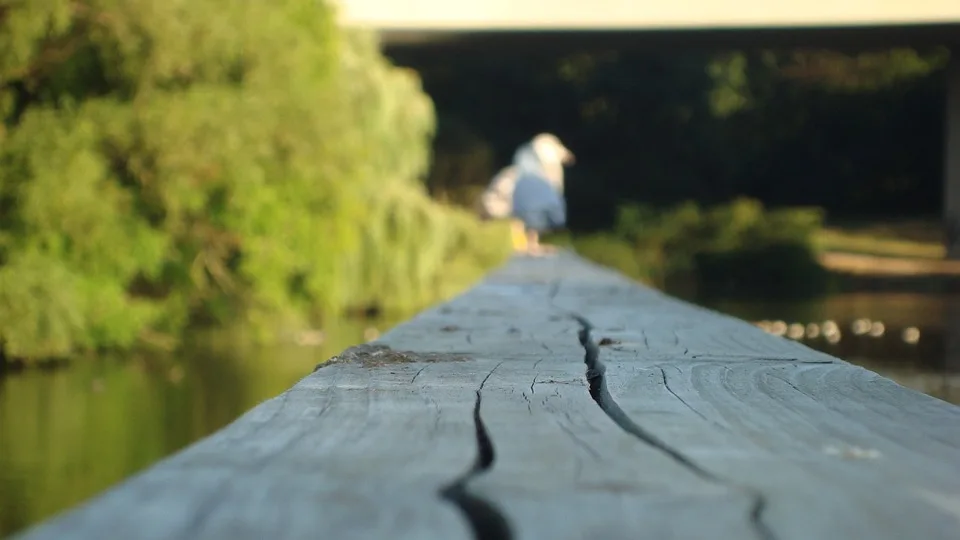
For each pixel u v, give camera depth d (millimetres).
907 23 28672
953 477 1712
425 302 23125
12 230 14797
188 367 17250
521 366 3238
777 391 2672
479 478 1661
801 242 36250
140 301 16844
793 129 47062
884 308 25844
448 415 2275
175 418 14625
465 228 25719
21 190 14359
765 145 47500
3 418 13570
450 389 2689
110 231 14781
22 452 12594
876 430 2133
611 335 4312
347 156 17656
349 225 18297
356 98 24016
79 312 14312
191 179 15453
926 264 37000
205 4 16078
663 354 3578
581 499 1532
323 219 17953
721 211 38656
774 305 27125
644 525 1396
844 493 1599
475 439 1993
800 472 1737
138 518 1344
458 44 32781
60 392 14477
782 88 47062
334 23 20344
